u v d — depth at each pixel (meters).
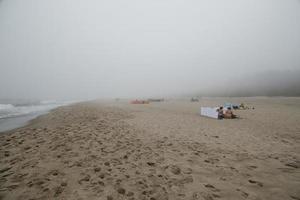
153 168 4.30
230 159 5.02
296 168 4.45
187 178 3.84
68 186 3.37
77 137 6.75
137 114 14.80
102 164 4.41
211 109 13.78
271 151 5.78
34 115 15.36
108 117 12.36
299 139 7.30
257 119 12.80
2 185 3.39
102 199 3.01
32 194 3.11
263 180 3.82
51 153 5.08
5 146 5.79
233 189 3.44
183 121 11.55
